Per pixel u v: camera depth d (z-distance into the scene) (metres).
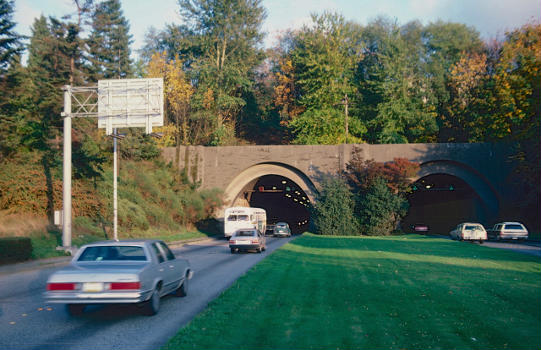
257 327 7.60
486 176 50.47
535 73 45.88
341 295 10.70
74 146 35.97
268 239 44.94
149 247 10.06
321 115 60.44
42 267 19.58
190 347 6.45
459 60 64.75
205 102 63.34
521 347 6.59
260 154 54.62
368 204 48.03
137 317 9.32
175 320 9.02
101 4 58.00
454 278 13.73
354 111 65.81
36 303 10.98
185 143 62.09
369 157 52.22
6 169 28.36
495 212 50.88
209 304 9.66
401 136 61.97
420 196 73.19
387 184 48.78
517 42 49.47
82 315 9.53
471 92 61.16
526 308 9.31
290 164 53.91
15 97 32.59
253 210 45.47
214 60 65.75
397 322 8.02
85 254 9.74
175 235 42.25
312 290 11.43
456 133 64.31
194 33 69.25
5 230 25.34
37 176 29.42
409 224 77.44
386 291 11.27
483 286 12.18
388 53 63.44
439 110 65.62
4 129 29.98
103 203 35.34
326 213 48.97
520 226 37.34
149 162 53.16
